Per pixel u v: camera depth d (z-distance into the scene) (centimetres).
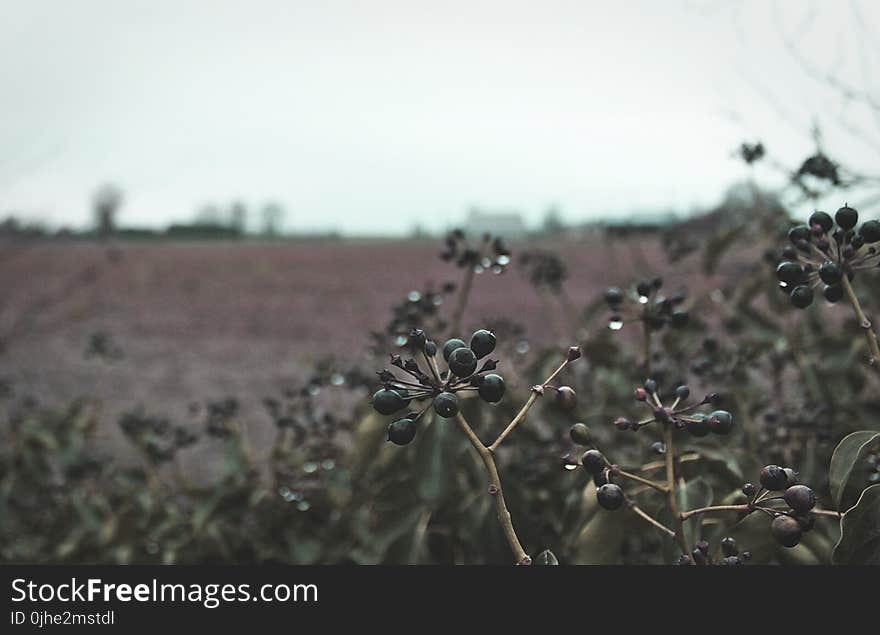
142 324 1606
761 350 282
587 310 304
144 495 325
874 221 145
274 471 289
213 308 1894
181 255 3134
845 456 141
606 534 174
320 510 280
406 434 120
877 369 143
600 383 272
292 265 2977
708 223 370
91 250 2880
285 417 296
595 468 136
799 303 146
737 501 173
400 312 264
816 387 264
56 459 433
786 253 158
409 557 207
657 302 201
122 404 923
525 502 211
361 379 297
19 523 373
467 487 232
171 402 952
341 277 2581
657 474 193
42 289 1861
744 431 247
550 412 261
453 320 271
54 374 1048
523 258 365
